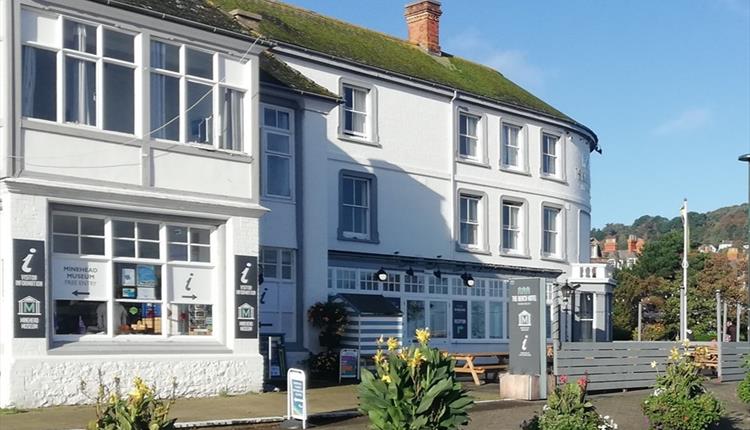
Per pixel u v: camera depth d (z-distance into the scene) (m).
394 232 26.61
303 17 27.73
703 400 14.68
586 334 32.59
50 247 14.80
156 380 15.71
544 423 11.88
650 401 14.87
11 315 14.21
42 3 14.91
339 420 14.70
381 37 30.22
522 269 30.41
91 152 15.34
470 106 29.48
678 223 161.00
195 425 13.27
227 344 16.97
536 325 18.06
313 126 22.05
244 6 25.94
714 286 51.84
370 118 26.33
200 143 16.91
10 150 14.42
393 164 26.77
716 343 24.03
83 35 15.48
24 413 13.78
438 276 27.61
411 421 9.59
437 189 28.06
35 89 14.83
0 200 14.48
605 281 32.62
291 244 21.45
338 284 24.58
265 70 21.48
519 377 17.88
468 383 21.62
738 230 147.25
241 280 17.16
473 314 28.75
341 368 20.61
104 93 15.62
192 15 17.00
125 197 15.60
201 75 17.05
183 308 16.53
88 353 14.97
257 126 17.84
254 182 17.66
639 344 21.06
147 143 16.05
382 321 22.20
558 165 32.75
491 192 29.88
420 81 27.62
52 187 14.73
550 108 33.41
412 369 9.76
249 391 17.02
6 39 14.49
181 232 16.64
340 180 25.19
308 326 21.59
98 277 15.42
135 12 15.98
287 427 13.70
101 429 8.84
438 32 32.00
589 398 18.88
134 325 15.84
